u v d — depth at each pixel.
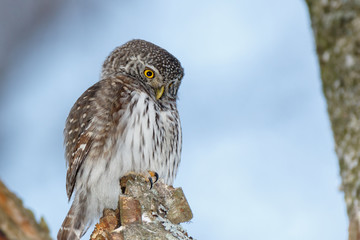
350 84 3.10
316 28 3.29
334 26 3.14
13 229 3.09
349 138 3.17
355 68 3.06
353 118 3.12
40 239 3.16
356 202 3.19
